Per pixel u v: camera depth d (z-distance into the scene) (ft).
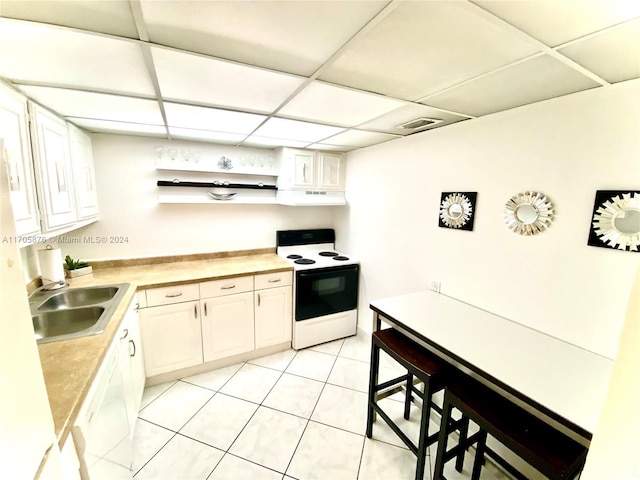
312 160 9.82
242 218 10.09
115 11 2.59
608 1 2.35
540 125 4.84
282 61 3.59
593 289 4.31
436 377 4.79
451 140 6.48
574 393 3.51
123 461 4.51
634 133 3.83
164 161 8.50
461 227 6.31
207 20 2.75
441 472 4.67
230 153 9.48
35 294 6.09
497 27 2.81
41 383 1.82
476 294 6.13
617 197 3.97
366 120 6.21
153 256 8.86
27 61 3.51
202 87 4.42
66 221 5.67
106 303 5.59
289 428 6.25
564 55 3.32
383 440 6.02
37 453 1.71
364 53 3.39
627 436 1.42
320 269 9.21
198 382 7.70
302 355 9.12
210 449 5.69
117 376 4.62
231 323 8.26
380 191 8.85
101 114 5.74
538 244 4.97
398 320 5.51
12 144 3.97
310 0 2.44
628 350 1.41
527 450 3.51
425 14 2.62
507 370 3.94
